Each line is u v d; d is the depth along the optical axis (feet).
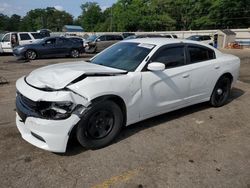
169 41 15.52
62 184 9.71
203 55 17.13
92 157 11.56
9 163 10.95
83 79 11.56
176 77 14.89
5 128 14.39
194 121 16.05
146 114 14.01
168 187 9.67
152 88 13.75
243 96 22.21
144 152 12.10
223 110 18.31
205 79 16.85
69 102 10.80
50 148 10.89
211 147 12.80
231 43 114.83
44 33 65.36
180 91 15.34
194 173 10.57
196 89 16.47
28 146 12.39
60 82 11.27
